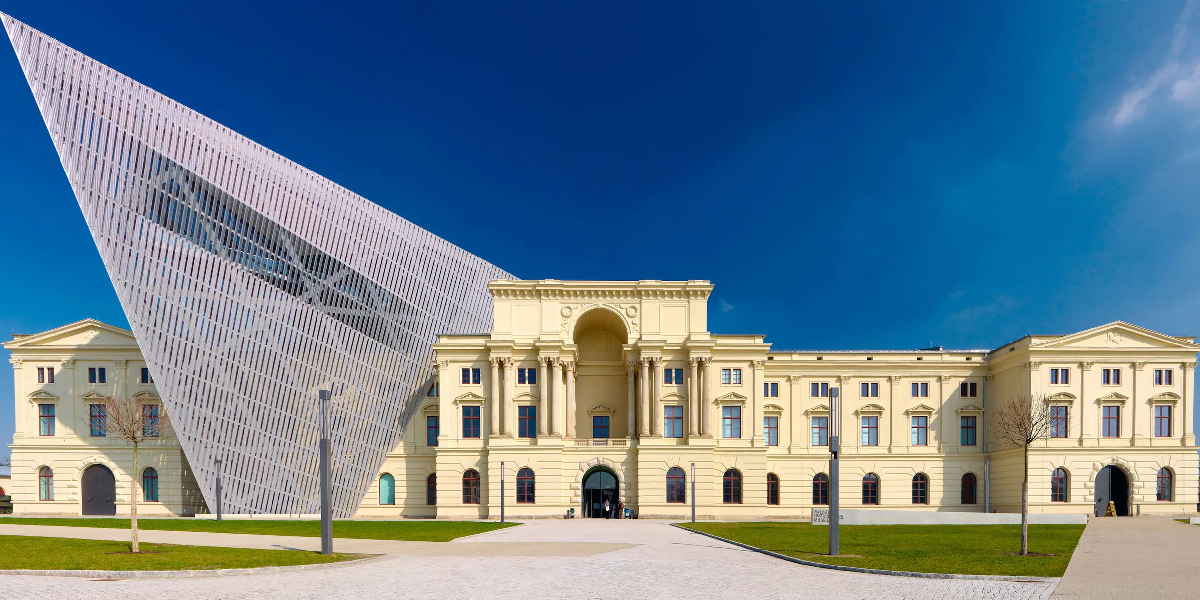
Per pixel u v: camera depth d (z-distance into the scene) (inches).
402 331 2908.5
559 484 2573.8
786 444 2977.4
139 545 1298.0
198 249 2485.2
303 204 2714.1
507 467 2583.7
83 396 2829.7
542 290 2699.3
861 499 2935.5
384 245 2908.5
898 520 2066.9
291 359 2640.3
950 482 2923.2
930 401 2979.8
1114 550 1272.1
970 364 2970.0
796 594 879.1
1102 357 2664.9
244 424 2539.4
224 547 1311.5
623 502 2598.4
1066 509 2603.3
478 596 869.2
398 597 858.8
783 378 3019.2
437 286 3048.7
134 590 886.4
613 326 2878.9
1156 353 2659.9
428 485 2822.3
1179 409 2642.7
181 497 2785.4
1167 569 1050.7
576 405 2878.9
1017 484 2674.7
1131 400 2647.6
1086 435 2632.9
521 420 2677.2
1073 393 2652.6
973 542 1412.4
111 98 2358.5
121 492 2790.4
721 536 1622.8
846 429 2979.8
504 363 2664.9
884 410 2979.8
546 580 987.3
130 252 2354.8
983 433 2955.2
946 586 922.1
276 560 1111.6
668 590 912.3
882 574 1024.2
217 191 2527.1
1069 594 864.9
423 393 2906.0
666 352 2691.9
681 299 2716.5
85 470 2824.8
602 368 2903.5
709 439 2603.3
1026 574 987.3
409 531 1792.6
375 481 2812.5
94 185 2309.3
